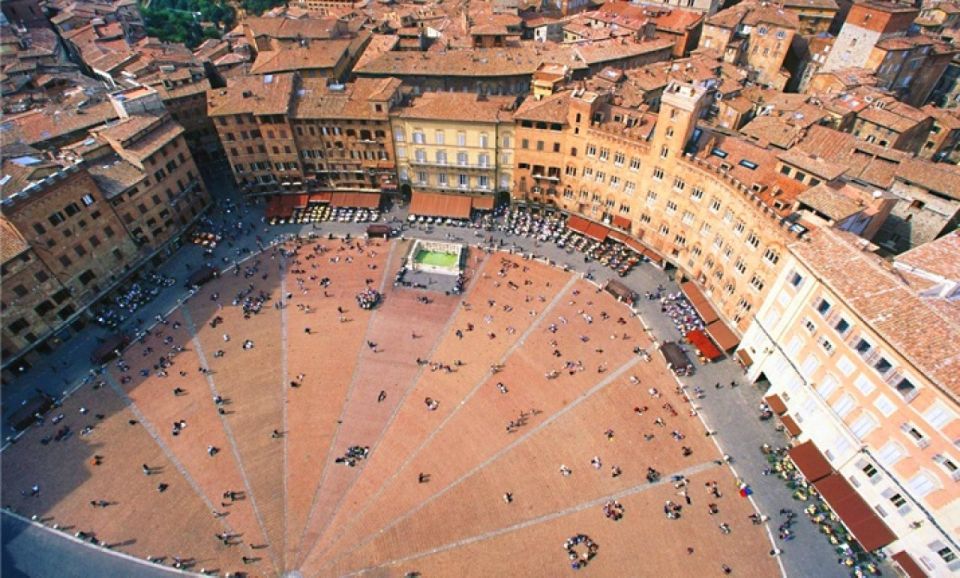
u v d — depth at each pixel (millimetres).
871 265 59344
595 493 66688
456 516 65188
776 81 131750
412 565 61188
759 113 107062
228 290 94625
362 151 105750
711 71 113562
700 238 86250
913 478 54188
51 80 125500
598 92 94188
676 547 61438
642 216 95312
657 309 89500
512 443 72375
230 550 62812
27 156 85250
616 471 68438
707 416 74062
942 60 122688
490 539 63000
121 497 67375
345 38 135625
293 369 82562
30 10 162375
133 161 92625
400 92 103875
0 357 78375
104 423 75125
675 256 93125
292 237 105250
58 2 185750
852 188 73125
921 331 52625
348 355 84438
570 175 100188
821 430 64562
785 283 68125
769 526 62750
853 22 120125
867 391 57562
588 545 61875
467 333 87062
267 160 108062
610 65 124750
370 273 97875
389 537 63625
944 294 57062
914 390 52156
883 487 57844
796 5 141000
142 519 65375
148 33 173750
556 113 93625
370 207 109750
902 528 56594
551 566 60562
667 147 85250
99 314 89750
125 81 126625
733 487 66438
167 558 62125
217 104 103000
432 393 79000
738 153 84562
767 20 129625
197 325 88625
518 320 88812
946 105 130250
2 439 73125
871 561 59344
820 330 62938
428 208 108188
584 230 101500
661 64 118188
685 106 79625
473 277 96625
